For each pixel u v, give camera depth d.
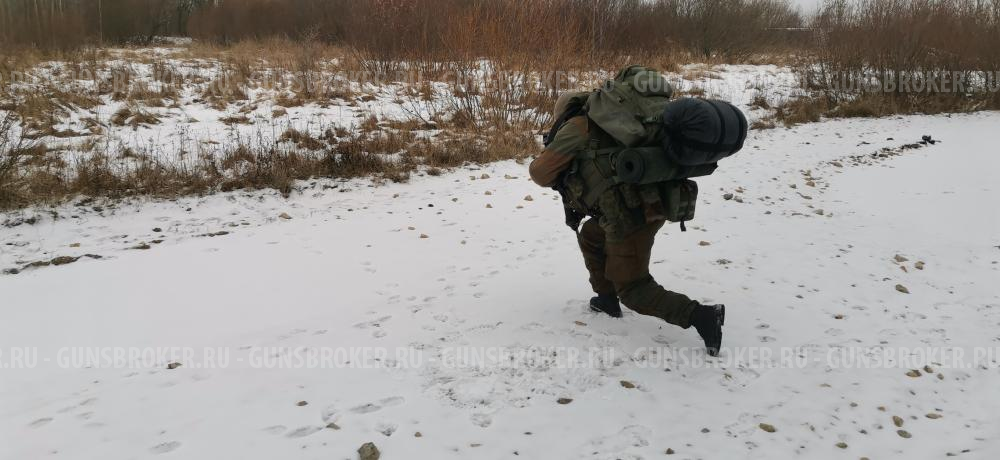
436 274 5.08
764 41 26.62
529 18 12.73
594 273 4.11
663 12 24.45
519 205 7.29
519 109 12.02
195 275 5.06
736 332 4.07
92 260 5.55
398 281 4.93
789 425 3.10
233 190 7.79
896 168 9.63
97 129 9.72
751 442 2.95
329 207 7.36
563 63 12.80
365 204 7.47
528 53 12.47
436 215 6.91
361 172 8.69
